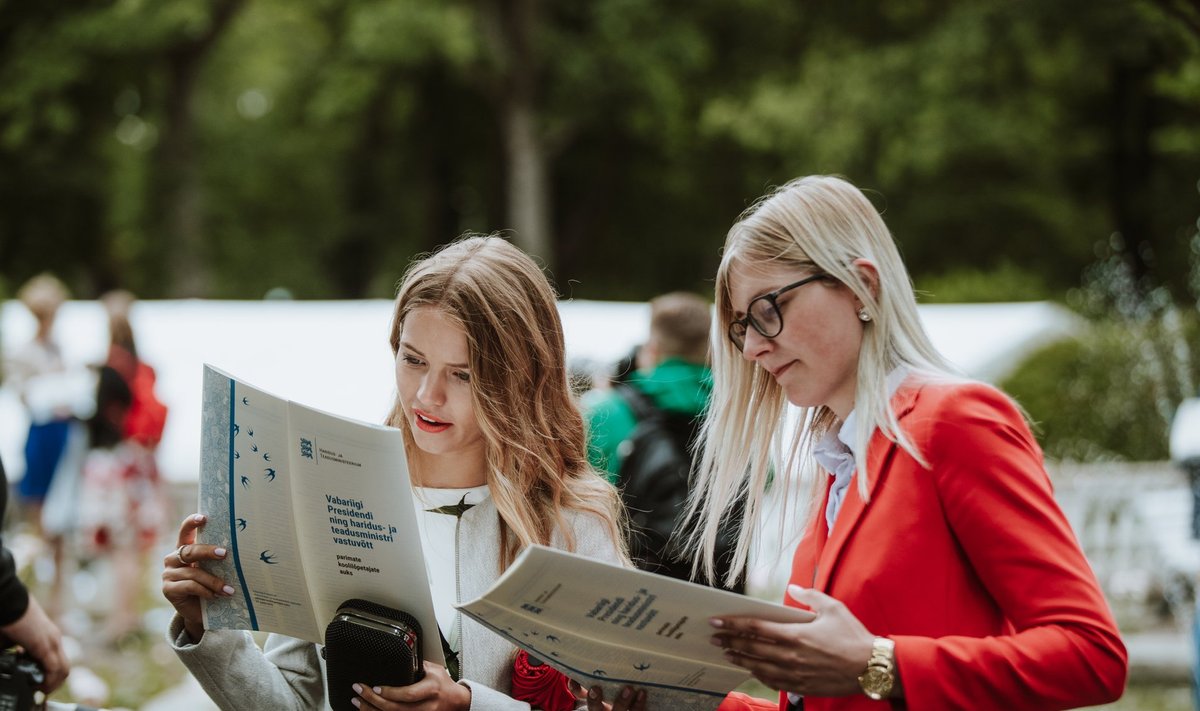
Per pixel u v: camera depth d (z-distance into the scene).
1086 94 17.41
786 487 2.42
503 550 2.45
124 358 7.86
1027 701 1.89
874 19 20.05
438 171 27.67
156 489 8.05
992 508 1.97
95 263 26.88
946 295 17.22
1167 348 10.90
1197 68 8.00
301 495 2.18
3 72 22.86
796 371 2.16
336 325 11.64
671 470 4.16
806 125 19.14
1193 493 6.18
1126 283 12.46
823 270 2.12
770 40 23.22
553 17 24.53
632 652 2.05
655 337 4.50
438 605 2.44
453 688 2.20
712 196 25.50
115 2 23.27
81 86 24.50
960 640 1.93
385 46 22.05
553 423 2.51
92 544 7.84
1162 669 6.94
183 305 12.06
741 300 2.18
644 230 27.30
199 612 2.32
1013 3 15.08
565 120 23.97
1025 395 11.11
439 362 2.38
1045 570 1.94
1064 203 20.17
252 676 2.36
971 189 20.47
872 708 2.02
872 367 2.12
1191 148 14.55
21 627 2.60
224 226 29.80
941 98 18.12
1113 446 10.79
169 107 24.81
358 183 29.58
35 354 7.93
